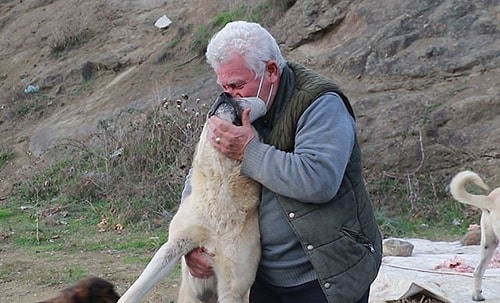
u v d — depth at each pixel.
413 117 12.70
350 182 3.70
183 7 18.56
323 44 15.29
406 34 14.25
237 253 3.74
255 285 3.92
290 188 3.49
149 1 19.22
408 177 11.85
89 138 15.29
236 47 3.59
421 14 14.47
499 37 13.72
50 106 17.45
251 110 3.62
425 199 11.59
